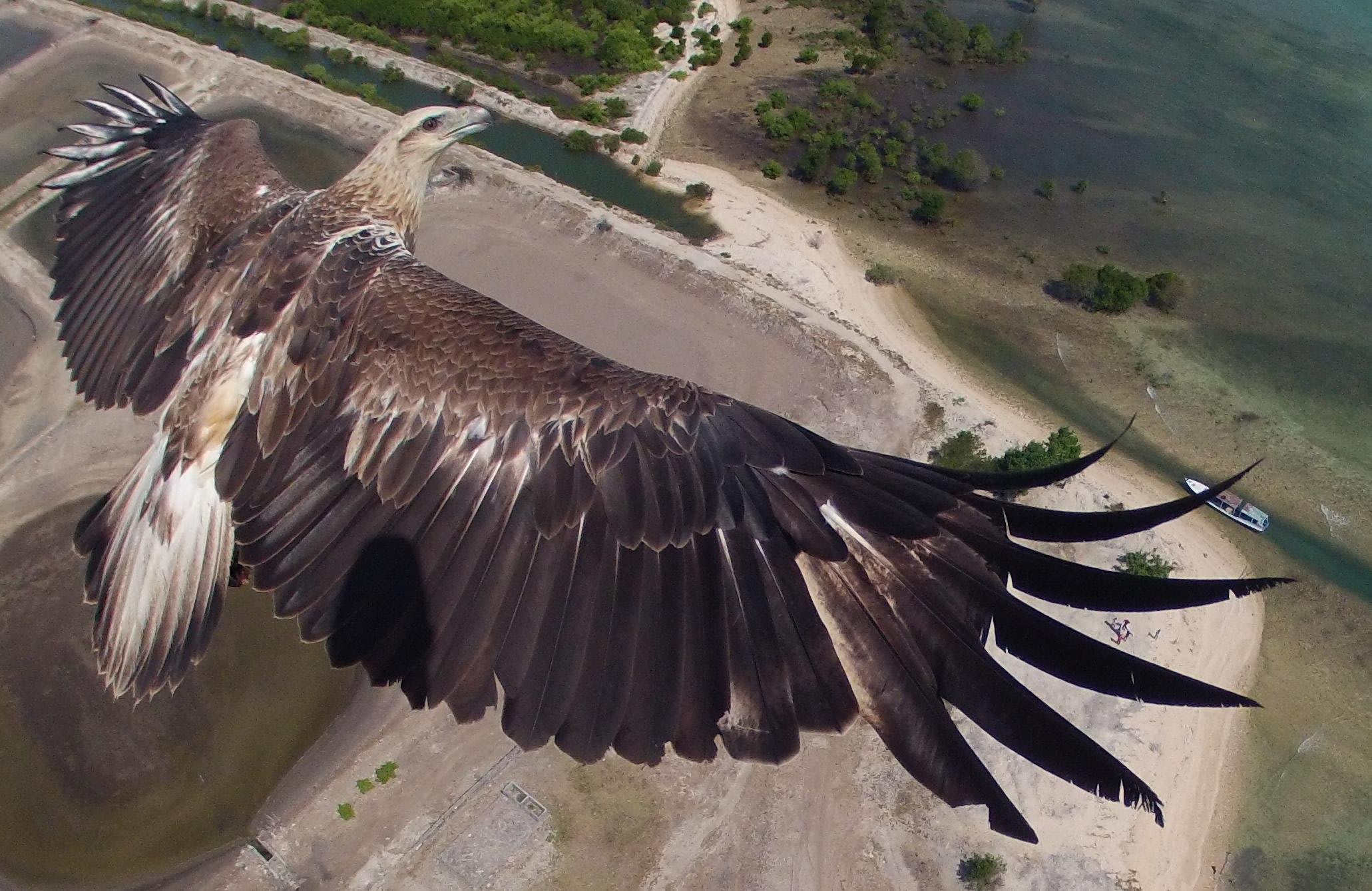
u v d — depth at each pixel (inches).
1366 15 2529.5
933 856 1023.0
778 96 2107.5
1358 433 1514.5
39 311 1569.9
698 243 1781.5
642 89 2161.7
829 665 156.4
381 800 1051.3
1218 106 2198.6
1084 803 1058.7
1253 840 1056.2
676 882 1001.5
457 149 1904.5
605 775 1064.8
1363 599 1291.8
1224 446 1478.8
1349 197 1978.3
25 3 2241.6
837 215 1863.9
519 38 2266.2
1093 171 2004.2
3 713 1119.0
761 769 1074.7
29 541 1278.3
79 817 1048.8
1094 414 1518.2
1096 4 2529.5
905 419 1489.9
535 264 1721.2
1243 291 1745.8
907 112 2138.3
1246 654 1213.1
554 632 160.7
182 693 1135.6
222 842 1031.6
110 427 1409.9
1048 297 1710.1
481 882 994.7
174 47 2151.8
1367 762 1126.4
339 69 2190.0
